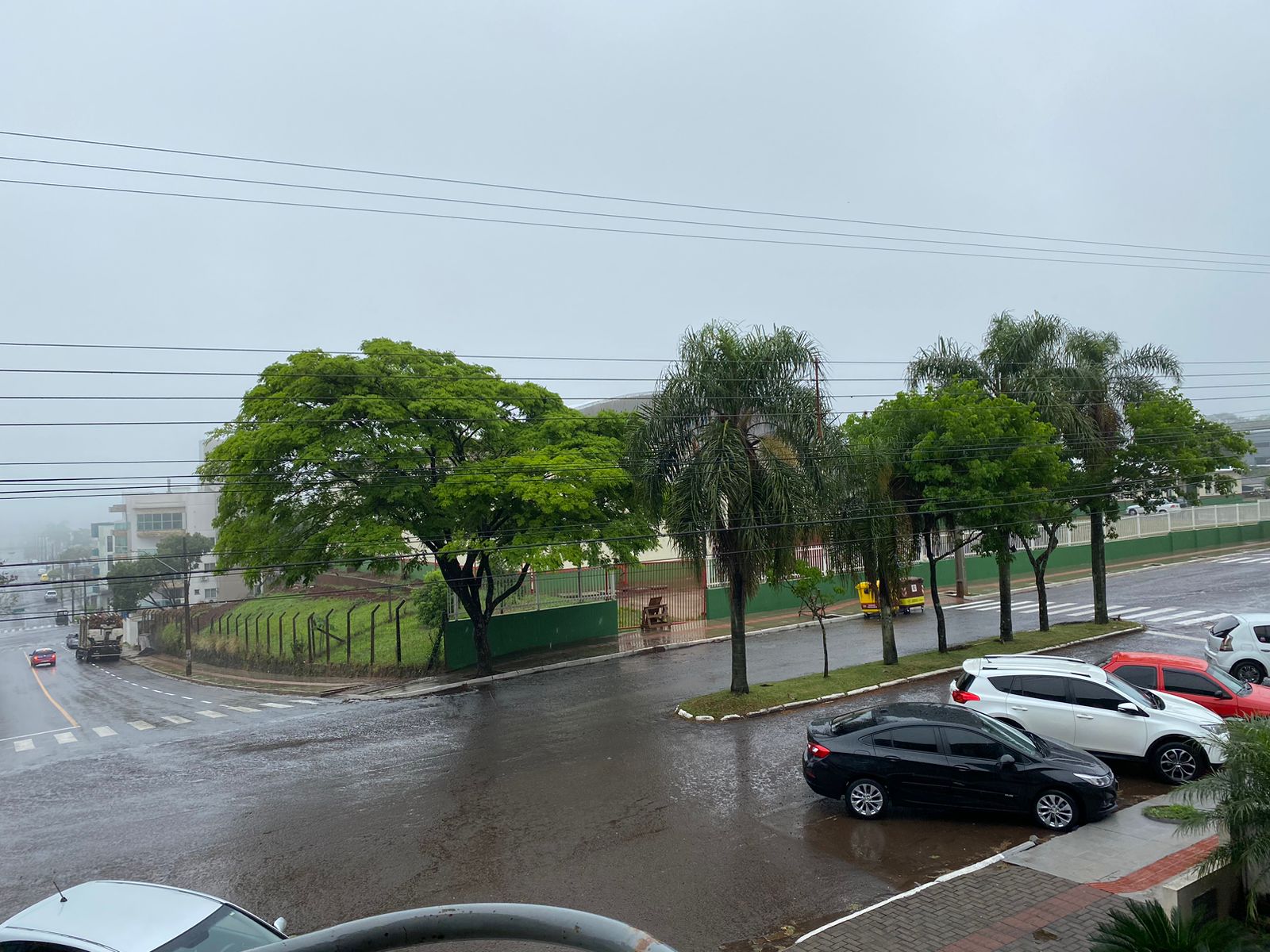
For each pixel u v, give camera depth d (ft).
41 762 66.03
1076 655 82.12
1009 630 88.28
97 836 45.29
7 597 463.01
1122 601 116.26
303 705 87.10
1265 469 292.61
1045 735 48.08
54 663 204.23
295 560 81.56
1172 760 45.91
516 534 83.61
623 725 64.80
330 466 81.56
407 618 132.98
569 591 114.21
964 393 80.33
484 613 91.40
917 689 71.41
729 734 60.44
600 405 169.17
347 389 84.07
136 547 283.18
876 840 39.65
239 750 63.82
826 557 82.89
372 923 9.25
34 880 39.60
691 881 35.91
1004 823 41.14
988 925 29.81
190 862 40.68
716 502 64.64
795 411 67.87
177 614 209.97
